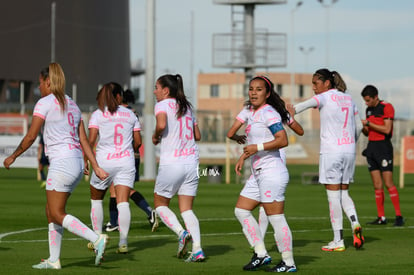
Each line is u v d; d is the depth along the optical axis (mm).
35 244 28953
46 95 22766
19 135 81312
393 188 36969
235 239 31094
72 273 21938
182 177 24859
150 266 23625
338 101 28219
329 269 23234
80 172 22578
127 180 27078
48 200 22438
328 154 28156
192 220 24922
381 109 37312
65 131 22438
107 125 27078
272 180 22328
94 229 28516
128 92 33562
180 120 24875
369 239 31484
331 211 28125
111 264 24031
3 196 55000
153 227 32938
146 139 76188
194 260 24625
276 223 22516
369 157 37625
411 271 22859
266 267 23719
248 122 23031
